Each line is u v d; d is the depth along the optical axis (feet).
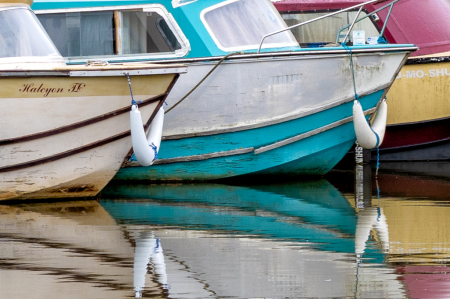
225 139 108.68
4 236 71.87
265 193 101.09
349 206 88.79
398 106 136.15
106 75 88.74
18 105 88.43
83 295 52.19
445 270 57.77
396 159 141.59
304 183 111.86
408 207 87.35
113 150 94.22
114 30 106.93
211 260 61.77
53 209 89.04
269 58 104.78
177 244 67.97
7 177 91.86
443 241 67.97
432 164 134.92
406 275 56.54
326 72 106.83
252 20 108.78
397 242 67.92
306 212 85.05
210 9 106.63
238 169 110.73
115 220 80.74
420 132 137.80
